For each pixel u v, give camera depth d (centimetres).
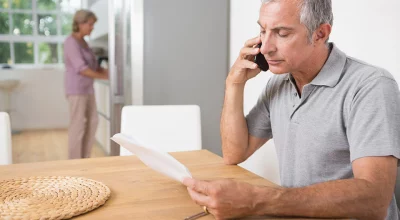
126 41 312
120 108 316
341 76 129
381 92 117
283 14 120
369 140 113
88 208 107
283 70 128
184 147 211
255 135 161
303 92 135
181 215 106
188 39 332
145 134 206
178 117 212
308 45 124
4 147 182
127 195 121
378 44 209
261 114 160
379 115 115
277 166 294
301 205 100
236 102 157
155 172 147
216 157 171
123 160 164
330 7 127
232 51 343
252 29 312
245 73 153
